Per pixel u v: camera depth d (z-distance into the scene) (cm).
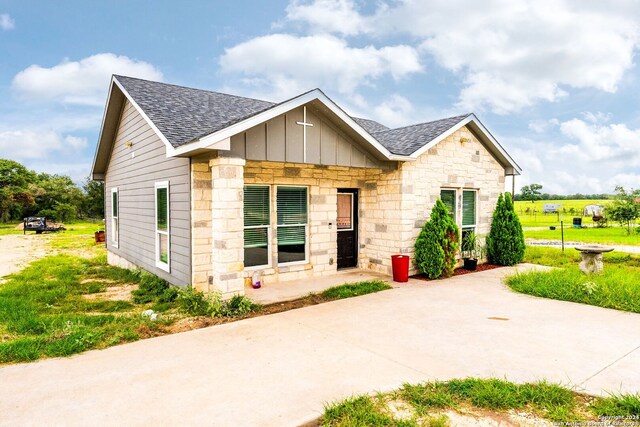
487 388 359
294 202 945
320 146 775
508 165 1236
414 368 421
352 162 844
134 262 1121
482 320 602
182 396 359
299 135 737
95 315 664
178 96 1005
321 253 980
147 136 963
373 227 1043
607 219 2941
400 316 625
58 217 4788
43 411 333
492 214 1203
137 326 574
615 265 1132
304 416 321
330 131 793
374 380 390
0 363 443
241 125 627
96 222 4919
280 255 926
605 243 1903
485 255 1175
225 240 649
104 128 1224
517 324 579
